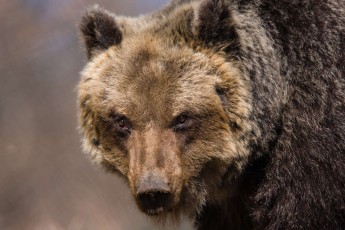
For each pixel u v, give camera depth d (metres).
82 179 23.70
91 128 14.29
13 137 22.83
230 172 13.98
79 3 23.03
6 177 22.75
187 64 13.70
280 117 13.89
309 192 13.60
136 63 13.78
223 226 15.27
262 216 13.98
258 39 13.91
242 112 13.67
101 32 14.38
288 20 13.98
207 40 13.88
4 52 21.92
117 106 13.68
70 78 23.30
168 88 13.55
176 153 13.50
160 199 13.31
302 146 13.63
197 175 13.76
